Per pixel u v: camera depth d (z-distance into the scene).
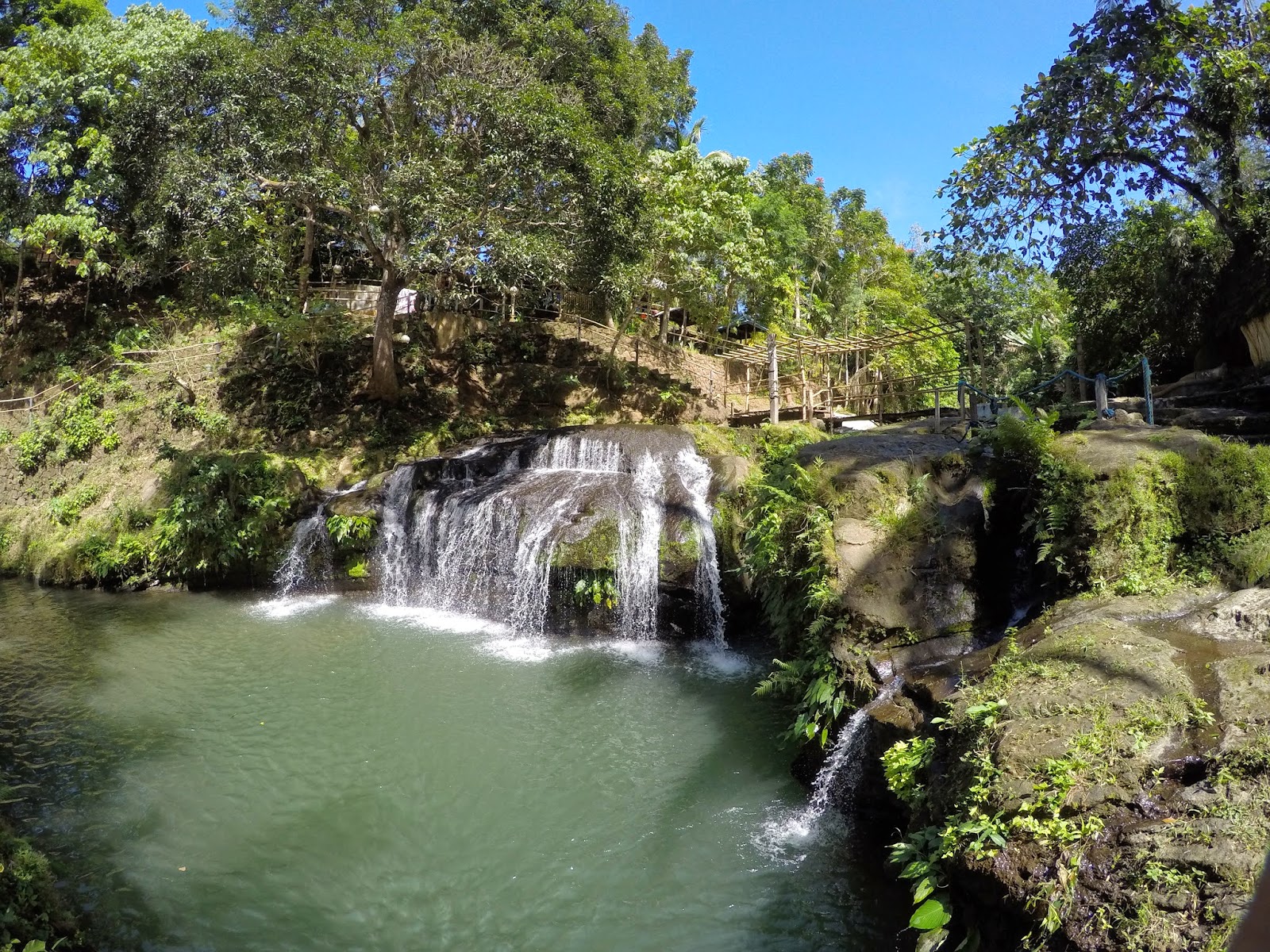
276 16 16.80
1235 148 9.95
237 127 14.87
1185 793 3.59
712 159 25.52
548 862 6.00
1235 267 11.32
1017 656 4.98
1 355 22.38
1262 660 4.35
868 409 19.56
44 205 20.94
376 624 12.05
